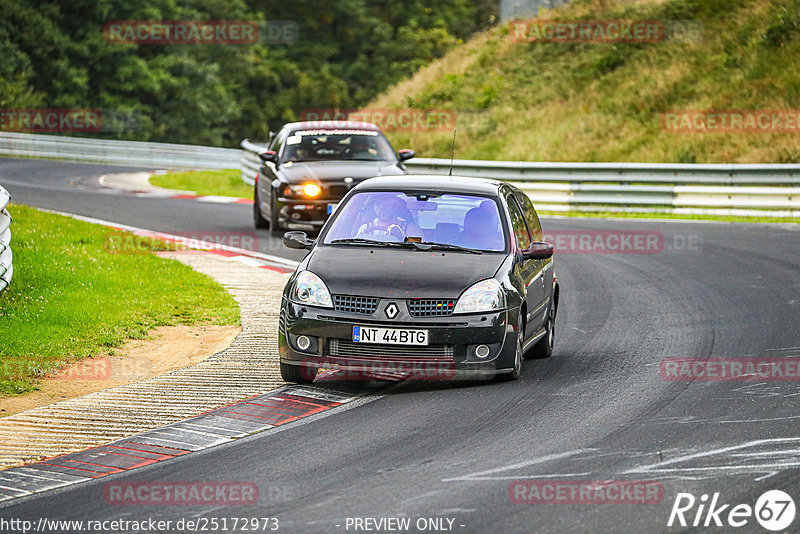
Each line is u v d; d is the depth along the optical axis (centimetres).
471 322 3008
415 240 3300
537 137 12044
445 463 2342
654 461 2344
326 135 6581
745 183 8319
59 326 3803
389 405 2897
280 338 3119
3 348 3447
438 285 3048
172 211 7769
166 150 14112
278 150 6556
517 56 14762
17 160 13238
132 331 3841
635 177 8575
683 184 8469
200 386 3127
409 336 2988
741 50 12350
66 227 6266
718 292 4862
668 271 5538
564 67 13825
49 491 2192
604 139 11481
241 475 2280
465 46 16312
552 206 8669
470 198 3459
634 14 14188
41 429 2670
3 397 3003
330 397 2997
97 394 3031
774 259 5859
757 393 2984
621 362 3462
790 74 11369
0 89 19675
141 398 2984
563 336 3962
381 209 3425
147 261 5281
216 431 2647
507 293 3091
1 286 4122
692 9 13712
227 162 13788
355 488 2173
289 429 2658
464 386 3136
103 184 10100
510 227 3381
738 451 2414
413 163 9281
